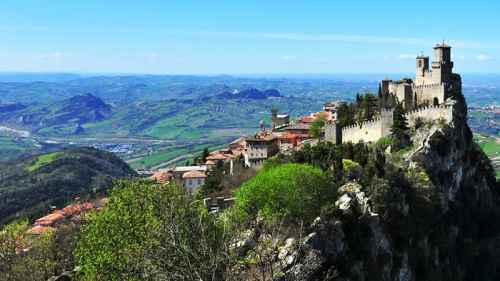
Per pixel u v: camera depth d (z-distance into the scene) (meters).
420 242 141.50
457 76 190.50
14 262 109.62
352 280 114.31
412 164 156.50
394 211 134.25
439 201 152.38
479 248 168.00
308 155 165.88
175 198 90.12
